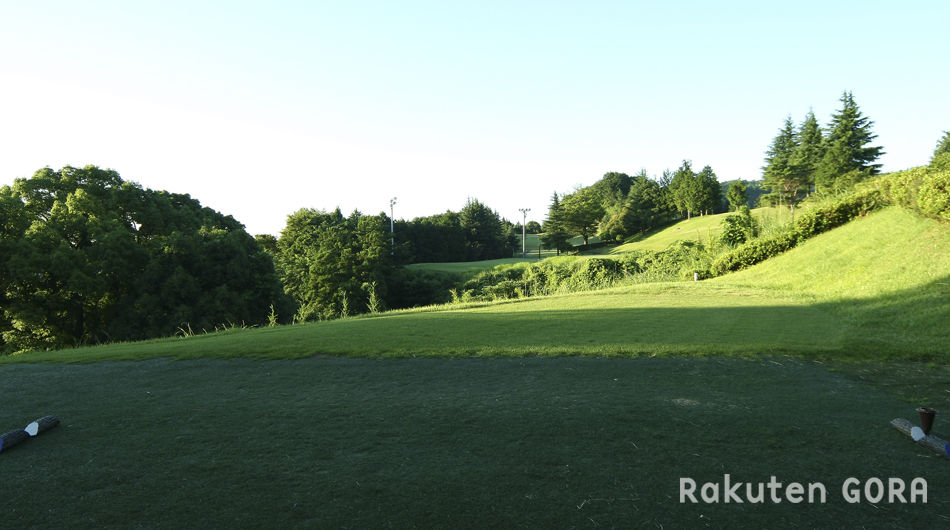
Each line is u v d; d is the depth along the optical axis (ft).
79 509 11.51
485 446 15.02
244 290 103.81
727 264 84.02
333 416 18.28
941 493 11.77
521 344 31.94
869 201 71.97
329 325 45.98
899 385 21.04
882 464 13.41
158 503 11.73
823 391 20.42
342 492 12.14
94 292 84.28
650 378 22.99
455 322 44.19
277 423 17.58
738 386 21.38
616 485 12.32
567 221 285.23
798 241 78.69
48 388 23.35
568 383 22.45
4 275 80.12
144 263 93.76
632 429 16.24
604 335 34.83
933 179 48.37
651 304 55.21
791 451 14.33
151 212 108.78
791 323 37.78
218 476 13.20
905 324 31.96
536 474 12.99
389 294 189.26
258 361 28.73
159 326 88.22
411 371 25.54
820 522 10.55
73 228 89.56
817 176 181.98
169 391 22.48
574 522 10.59
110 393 22.29
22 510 11.50
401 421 17.53
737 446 14.73
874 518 10.69
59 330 86.74
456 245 283.38
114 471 13.66
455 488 12.26
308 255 192.65
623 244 274.57
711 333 34.27
